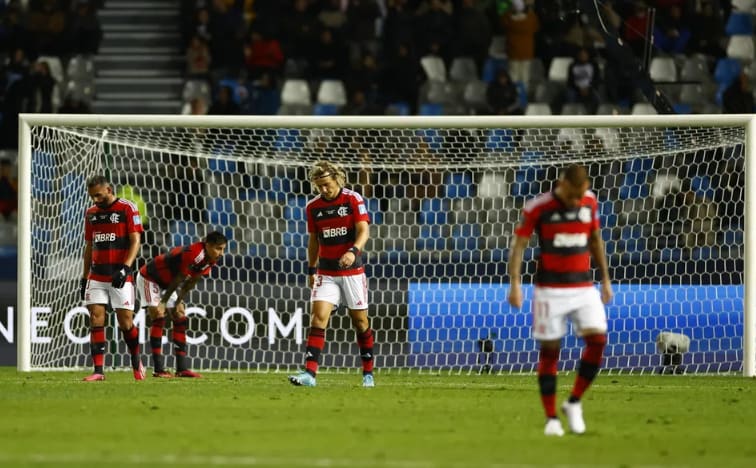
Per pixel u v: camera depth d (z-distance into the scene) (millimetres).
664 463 20719
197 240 61000
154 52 77875
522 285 55812
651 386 40469
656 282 52875
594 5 65625
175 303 43438
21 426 25734
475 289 51875
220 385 38781
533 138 61125
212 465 20016
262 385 38906
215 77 75938
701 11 76312
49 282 49625
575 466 20219
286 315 51844
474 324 51750
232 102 71250
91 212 40531
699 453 22109
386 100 74312
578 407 25094
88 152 50188
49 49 76812
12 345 51594
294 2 76688
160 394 34469
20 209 46625
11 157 70812
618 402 33344
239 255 55250
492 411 29969
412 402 32312
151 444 22781
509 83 72438
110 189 40125
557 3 76188
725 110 72500
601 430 25891
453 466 20031
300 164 51625
